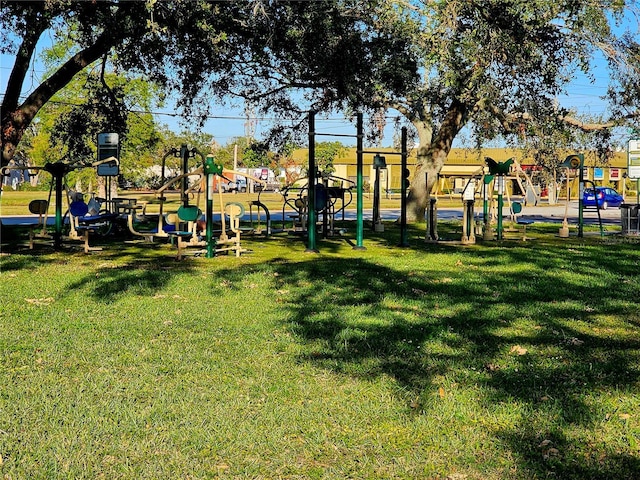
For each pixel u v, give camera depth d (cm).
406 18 1525
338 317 729
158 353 578
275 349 596
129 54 1625
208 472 364
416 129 2494
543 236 1891
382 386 496
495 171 1694
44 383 496
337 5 1457
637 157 1967
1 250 1379
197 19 1309
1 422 421
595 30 1702
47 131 3288
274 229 2031
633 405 462
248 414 441
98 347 594
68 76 1581
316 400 467
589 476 361
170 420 430
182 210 1263
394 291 903
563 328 690
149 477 358
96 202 1614
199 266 1152
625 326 702
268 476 361
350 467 371
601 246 1591
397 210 3559
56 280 962
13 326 669
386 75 1563
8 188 6216
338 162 5722
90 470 362
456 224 2400
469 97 1694
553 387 498
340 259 1279
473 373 530
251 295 865
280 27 1454
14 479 351
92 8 1328
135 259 1248
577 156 1905
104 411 442
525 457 384
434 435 411
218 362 554
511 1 1476
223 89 1906
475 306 800
